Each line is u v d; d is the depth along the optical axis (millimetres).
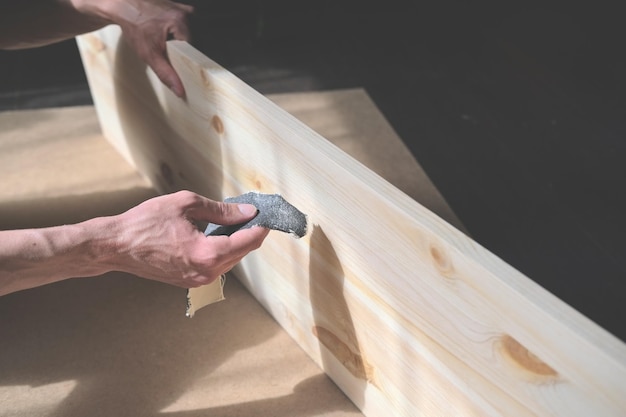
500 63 2141
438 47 2225
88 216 1412
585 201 1530
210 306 1209
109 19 1211
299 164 892
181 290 1243
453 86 2002
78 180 1520
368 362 930
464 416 758
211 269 870
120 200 1461
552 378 615
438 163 1646
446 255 690
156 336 1145
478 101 1929
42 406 1014
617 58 2197
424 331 775
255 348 1124
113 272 1278
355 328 929
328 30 2277
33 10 1236
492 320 661
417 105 1896
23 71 2000
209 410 1010
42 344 1125
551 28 2379
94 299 1219
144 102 1353
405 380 852
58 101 1848
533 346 622
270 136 938
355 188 795
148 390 1043
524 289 621
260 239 885
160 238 856
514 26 2379
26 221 1392
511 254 1375
